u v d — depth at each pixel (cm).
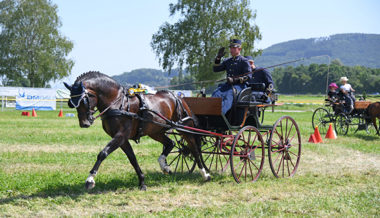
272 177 801
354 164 961
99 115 609
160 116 673
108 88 625
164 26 4738
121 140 624
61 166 860
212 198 623
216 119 780
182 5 4594
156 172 820
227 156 1035
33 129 1579
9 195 620
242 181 748
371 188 702
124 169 841
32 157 965
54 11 5188
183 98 761
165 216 523
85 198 610
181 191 660
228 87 772
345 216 532
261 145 788
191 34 4538
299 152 852
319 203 589
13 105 3562
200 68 4559
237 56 799
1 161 906
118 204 584
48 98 3291
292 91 10500
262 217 524
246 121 805
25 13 4978
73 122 1958
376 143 1350
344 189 691
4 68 4975
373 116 1555
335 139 1451
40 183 686
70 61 5278
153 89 732
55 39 5181
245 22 4497
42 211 540
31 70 5094
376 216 536
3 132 1453
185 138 744
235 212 545
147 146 1180
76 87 589
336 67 10262
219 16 4516
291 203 591
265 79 856
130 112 634
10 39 4972
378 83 9800
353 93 1672
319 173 844
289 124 1998
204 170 754
